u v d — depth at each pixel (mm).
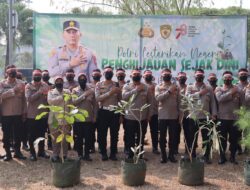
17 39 34781
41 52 10352
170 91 8008
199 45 10453
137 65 10484
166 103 8109
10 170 7648
